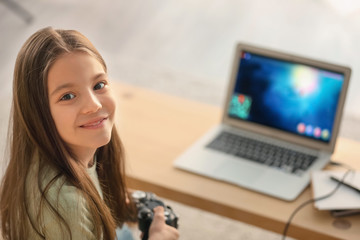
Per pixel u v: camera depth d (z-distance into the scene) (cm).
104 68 108
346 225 129
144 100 189
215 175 147
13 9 395
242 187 144
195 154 157
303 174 149
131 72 346
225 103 172
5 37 372
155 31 395
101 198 115
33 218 106
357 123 301
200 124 176
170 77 343
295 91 162
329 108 157
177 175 148
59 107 101
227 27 399
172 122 176
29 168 108
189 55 368
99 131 106
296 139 163
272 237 218
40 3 417
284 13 416
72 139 105
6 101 284
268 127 167
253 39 384
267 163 154
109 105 107
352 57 365
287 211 134
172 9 422
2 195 115
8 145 113
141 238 134
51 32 101
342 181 140
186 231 220
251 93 168
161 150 159
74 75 100
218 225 224
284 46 377
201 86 334
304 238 130
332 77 156
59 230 104
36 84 99
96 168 126
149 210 129
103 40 382
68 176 105
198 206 141
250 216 135
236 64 169
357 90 334
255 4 429
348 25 401
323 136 159
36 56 98
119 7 422
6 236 118
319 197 135
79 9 415
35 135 103
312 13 417
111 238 113
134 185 147
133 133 167
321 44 379
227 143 164
